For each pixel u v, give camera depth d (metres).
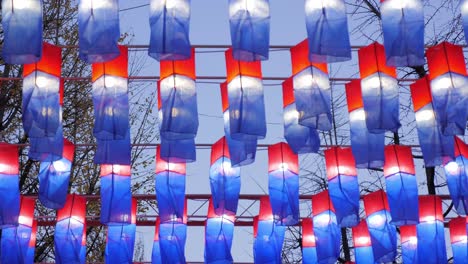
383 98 9.27
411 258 11.48
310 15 8.74
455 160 10.30
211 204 11.52
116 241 11.42
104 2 8.72
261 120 9.20
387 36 8.66
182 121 9.12
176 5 8.70
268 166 10.89
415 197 10.48
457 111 9.11
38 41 8.60
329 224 11.38
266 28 8.72
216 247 11.35
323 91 9.25
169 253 11.03
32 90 9.32
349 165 10.74
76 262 11.12
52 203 10.30
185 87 9.26
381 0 8.80
